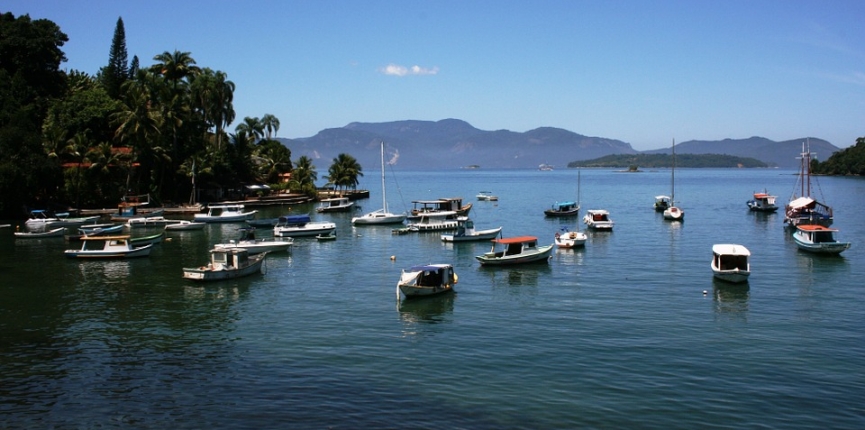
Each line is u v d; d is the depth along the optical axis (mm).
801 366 38031
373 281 63875
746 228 109312
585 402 33094
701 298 55281
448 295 57406
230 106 157500
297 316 50156
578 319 48656
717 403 32906
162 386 35562
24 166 108750
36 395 34344
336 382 36000
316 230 100062
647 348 41469
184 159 143125
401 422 30938
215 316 50281
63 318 49688
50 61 134625
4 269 70688
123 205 121250
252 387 35344
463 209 134625
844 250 81000
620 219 126875
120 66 168000
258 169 180750
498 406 32656
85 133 130750
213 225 115500
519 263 72750
